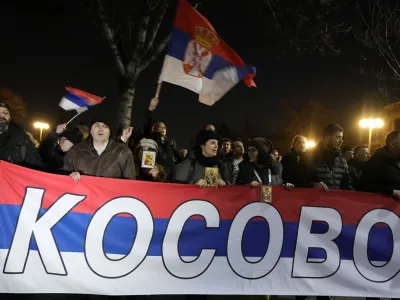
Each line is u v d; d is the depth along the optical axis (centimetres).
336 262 454
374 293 455
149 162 500
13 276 396
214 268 436
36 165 457
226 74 477
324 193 458
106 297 469
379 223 462
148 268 425
